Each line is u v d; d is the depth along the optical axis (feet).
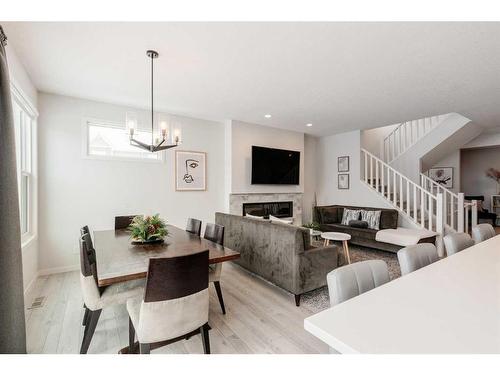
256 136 17.43
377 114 14.80
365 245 15.46
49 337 6.72
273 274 9.51
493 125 17.69
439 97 11.84
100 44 7.41
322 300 8.93
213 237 8.93
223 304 7.97
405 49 7.65
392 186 19.54
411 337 2.72
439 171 24.18
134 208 13.67
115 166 13.14
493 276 4.57
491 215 24.16
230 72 9.27
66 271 11.80
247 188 17.08
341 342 2.65
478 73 9.29
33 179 10.58
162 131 8.55
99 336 6.81
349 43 7.32
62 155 11.75
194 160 15.71
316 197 22.20
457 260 5.54
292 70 9.10
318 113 14.65
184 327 5.21
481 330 2.85
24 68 8.92
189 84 10.39
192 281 5.22
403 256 5.47
